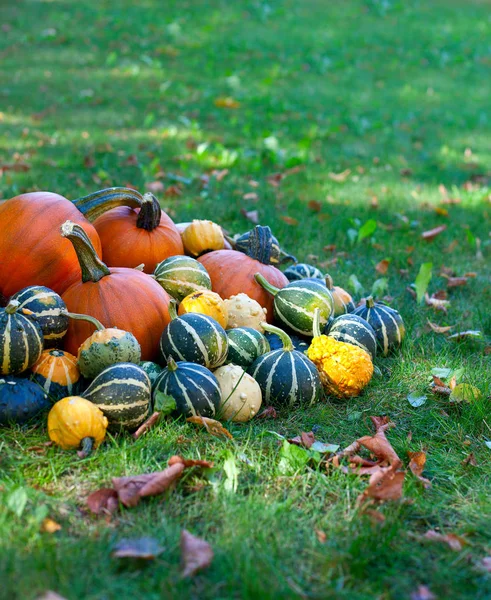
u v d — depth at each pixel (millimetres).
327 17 8383
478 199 3266
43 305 1767
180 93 4996
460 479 1649
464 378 1911
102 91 4918
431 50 7324
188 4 8172
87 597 1393
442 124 4910
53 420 1638
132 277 1862
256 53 6500
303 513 1553
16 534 1461
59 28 6773
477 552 1507
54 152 3434
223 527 1506
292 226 2717
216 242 2094
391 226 2832
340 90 5617
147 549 1449
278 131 4227
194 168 3344
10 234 1863
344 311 2062
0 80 5012
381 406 1841
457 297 2385
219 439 1689
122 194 1998
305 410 1815
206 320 1799
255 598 1397
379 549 1483
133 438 1687
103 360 1725
